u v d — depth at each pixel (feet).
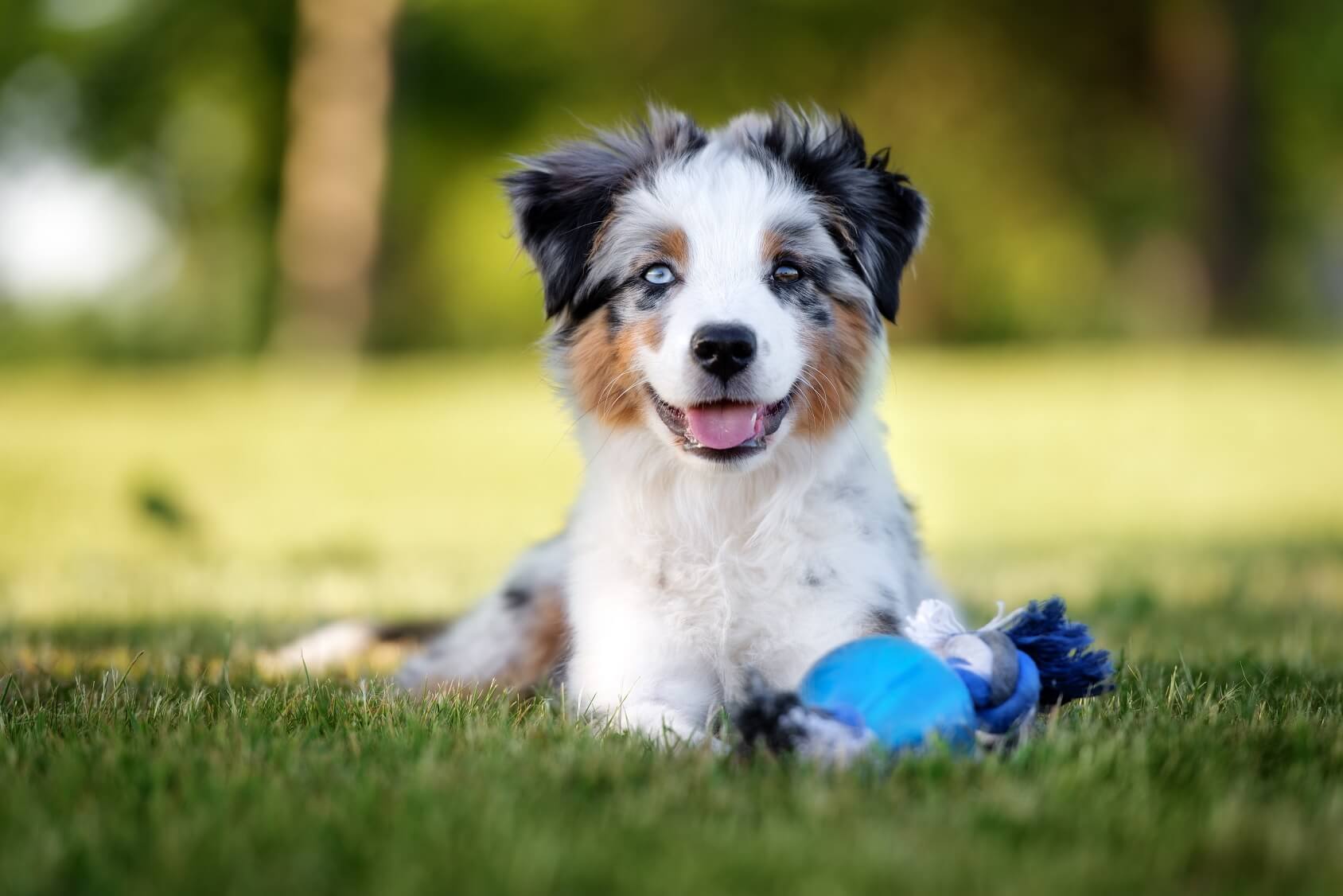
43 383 81.71
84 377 87.81
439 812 8.57
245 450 46.29
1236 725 11.27
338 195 71.26
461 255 91.04
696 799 9.03
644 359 13.52
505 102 87.97
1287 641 16.84
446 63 85.56
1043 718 11.62
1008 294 93.66
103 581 24.76
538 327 93.66
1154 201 89.10
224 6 81.56
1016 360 76.13
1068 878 7.54
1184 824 8.47
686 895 7.36
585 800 9.09
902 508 14.60
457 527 35.55
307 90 71.61
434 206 91.15
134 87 84.69
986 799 8.87
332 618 20.75
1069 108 89.51
